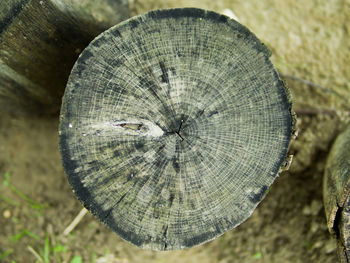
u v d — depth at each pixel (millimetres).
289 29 359
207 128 209
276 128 211
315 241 313
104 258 326
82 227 333
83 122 208
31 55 252
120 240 327
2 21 222
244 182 213
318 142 335
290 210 323
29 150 357
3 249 335
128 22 211
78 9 244
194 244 214
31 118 358
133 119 208
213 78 210
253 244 322
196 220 213
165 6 356
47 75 280
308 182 326
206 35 211
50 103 323
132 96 209
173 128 209
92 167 209
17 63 253
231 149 211
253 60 212
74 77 208
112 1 280
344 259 239
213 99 210
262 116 211
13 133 359
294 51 355
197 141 209
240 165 212
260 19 361
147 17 212
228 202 213
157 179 210
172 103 208
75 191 209
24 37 235
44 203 344
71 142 208
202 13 212
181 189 211
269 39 358
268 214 324
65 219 337
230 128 210
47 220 339
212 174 211
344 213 229
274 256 319
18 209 345
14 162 356
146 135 208
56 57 267
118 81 209
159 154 209
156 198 211
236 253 323
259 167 212
